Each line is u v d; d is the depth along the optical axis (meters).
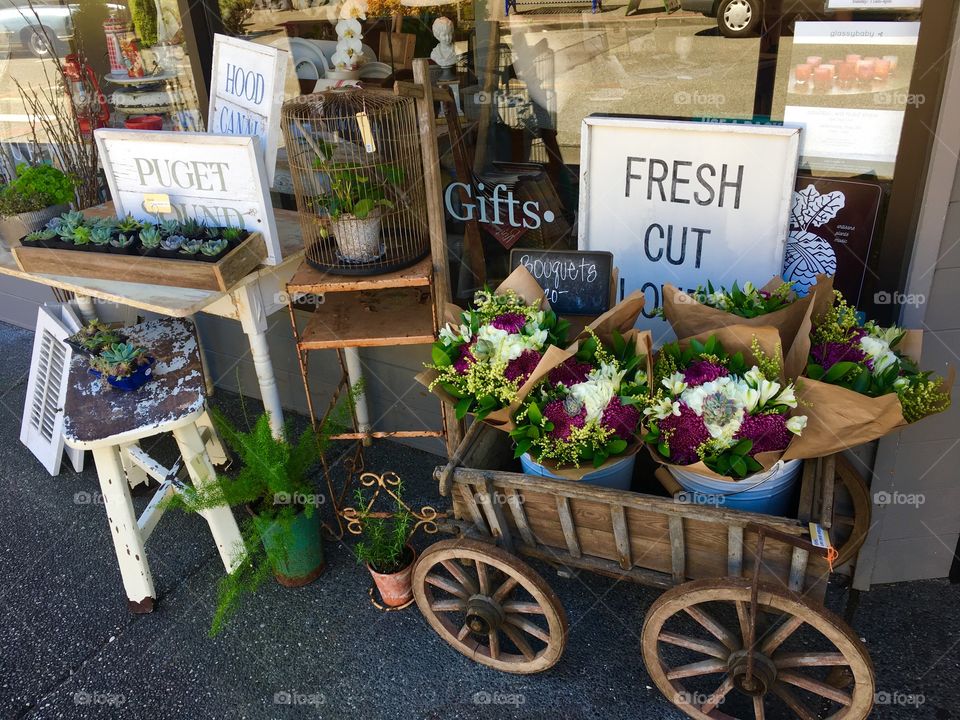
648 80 2.41
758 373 1.67
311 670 2.25
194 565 2.67
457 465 1.94
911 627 2.22
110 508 2.40
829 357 1.79
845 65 1.90
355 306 2.49
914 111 1.83
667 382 1.72
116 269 2.38
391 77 2.96
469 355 1.92
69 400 2.41
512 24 2.63
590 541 1.92
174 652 2.34
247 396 3.61
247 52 2.39
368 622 2.39
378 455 3.12
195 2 2.83
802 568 1.65
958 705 2.00
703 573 1.82
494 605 2.04
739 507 1.82
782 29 2.04
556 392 1.82
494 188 2.66
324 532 2.73
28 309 4.34
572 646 2.25
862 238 2.04
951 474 2.16
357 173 2.24
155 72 3.08
